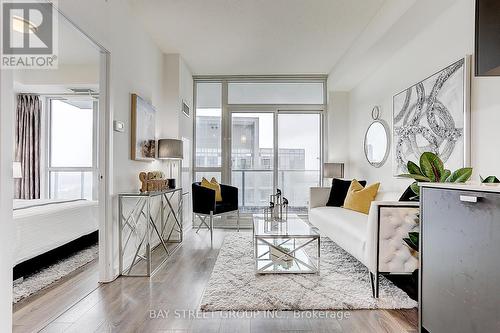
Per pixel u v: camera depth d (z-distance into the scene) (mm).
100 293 2426
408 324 1937
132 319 1992
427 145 2947
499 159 2082
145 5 3230
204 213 4465
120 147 2973
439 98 2740
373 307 2162
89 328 1879
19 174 4816
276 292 2396
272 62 4977
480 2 1659
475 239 1229
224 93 5707
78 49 4117
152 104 4023
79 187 5539
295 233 2863
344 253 3531
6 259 1494
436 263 1502
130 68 3242
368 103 4605
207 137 5734
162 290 2488
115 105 2854
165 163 4367
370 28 3592
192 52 4527
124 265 3020
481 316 1199
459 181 1885
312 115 5805
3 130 1480
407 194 2801
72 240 3297
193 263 3246
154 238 3941
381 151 4121
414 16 2785
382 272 2305
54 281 2662
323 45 4285
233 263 3164
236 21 3594
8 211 1507
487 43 1631
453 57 2582
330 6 3266
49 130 5531
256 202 5730
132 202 3254
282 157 5785
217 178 5699
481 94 2252
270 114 5793
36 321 1964
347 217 3445
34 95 5320
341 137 5500
